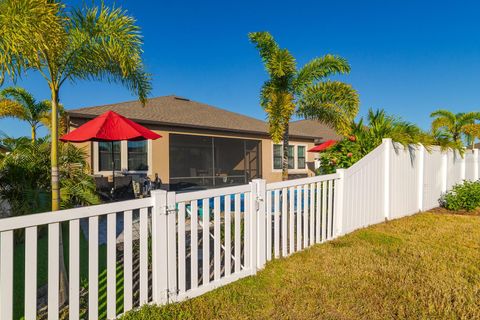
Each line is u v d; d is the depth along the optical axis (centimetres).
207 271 324
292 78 827
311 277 357
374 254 436
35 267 203
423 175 778
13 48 245
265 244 396
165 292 281
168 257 284
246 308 285
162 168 1341
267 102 830
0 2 251
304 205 464
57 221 212
